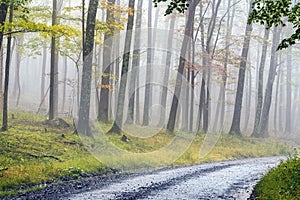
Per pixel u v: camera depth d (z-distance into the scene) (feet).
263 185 39.50
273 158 88.28
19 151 54.13
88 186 42.29
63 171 48.26
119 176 50.08
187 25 92.32
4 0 53.72
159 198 36.81
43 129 70.13
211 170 59.98
